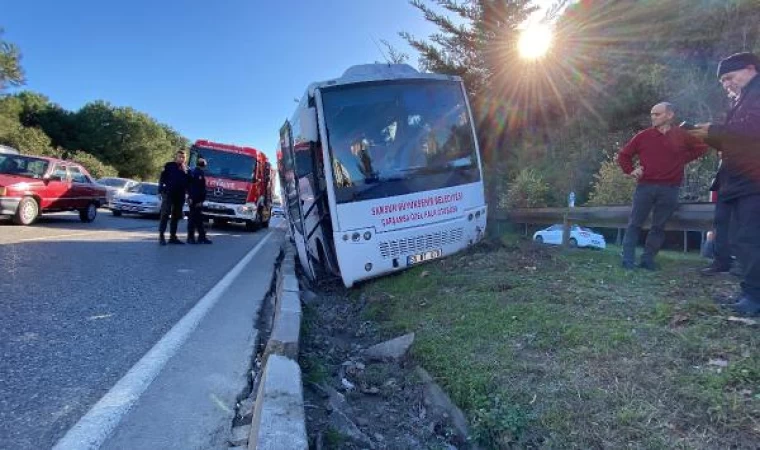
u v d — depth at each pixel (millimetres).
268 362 3670
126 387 3592
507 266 6598
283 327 4613
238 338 4930
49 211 15023
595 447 2629
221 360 4281
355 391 3943
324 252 7512
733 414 2652
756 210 4066
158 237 13969
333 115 7102
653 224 6137
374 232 6902
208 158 18875
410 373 4066
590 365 3391
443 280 6293
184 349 4484
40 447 2764
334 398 3691
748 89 4188
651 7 18234
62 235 12281
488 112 11203
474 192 7668
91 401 3346
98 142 82250
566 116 15039
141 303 5988
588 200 26531
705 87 21422
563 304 4691
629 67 20031
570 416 2881
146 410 3287
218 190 18672
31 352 4125
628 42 19203
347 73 7629
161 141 93312
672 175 5918
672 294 4797
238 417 3289
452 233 7441
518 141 12531
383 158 7156
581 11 13984
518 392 3219
